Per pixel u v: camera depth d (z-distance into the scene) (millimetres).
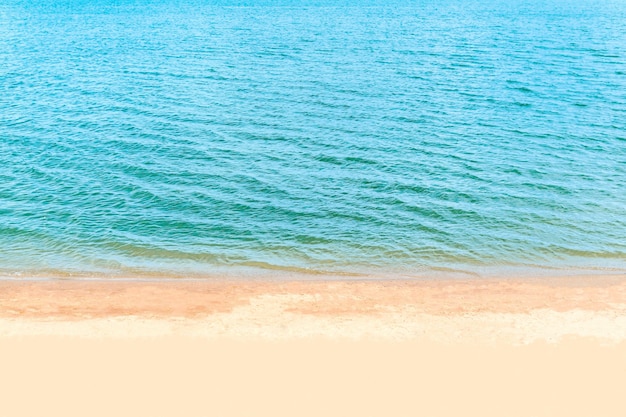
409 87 48344
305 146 34750
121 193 28031
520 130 37969
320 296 19656
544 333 17297
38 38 71812
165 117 39594
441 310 18719
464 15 99688
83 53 61281
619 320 18094
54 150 33219
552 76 52281
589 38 73062
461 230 25078
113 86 47438
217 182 29547
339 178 30328
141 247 23281
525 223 25781
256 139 35750
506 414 13883
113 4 119125
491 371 15461
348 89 47438
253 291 19969
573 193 28859
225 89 46906
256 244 23750
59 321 17469
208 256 22750
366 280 21047
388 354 16141
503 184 29750
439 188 29203
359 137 36344
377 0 132500
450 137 36562
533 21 90812
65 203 26828
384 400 14312
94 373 15031
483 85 49062
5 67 53781
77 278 20812
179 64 55781
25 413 13555
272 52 62531
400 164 32188
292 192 28562
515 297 19719
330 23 88250
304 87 47969
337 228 25203
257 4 120062
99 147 33875
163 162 31891
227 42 69000
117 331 16969
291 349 16281
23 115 39469
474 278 21297
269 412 13836
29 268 21484
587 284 20750
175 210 26516
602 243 24172
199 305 18797
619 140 36375
